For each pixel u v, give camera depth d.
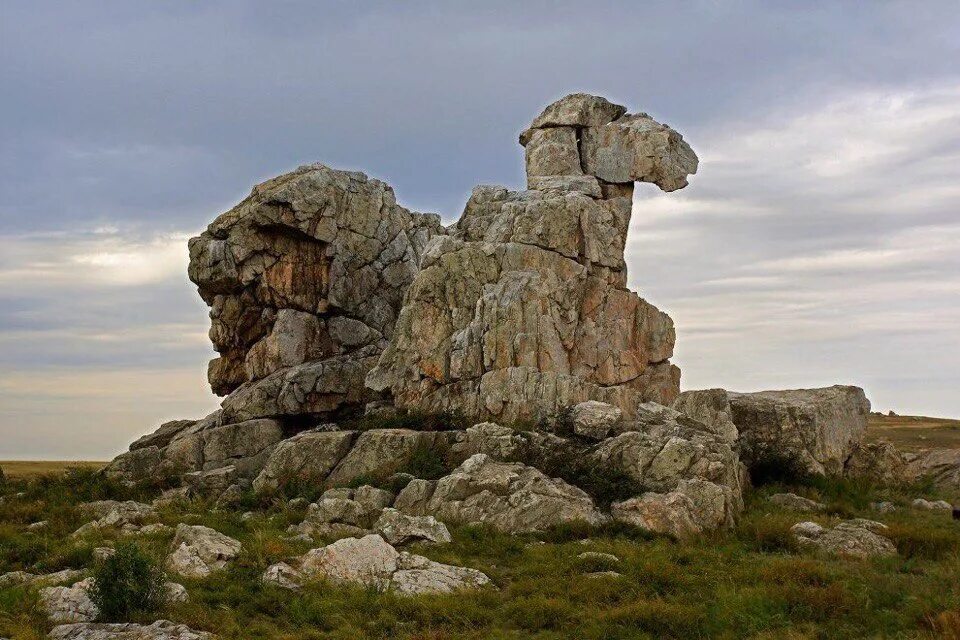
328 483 38.22
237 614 22.11
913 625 20.47
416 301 44.12
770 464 41.62
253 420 45.31
